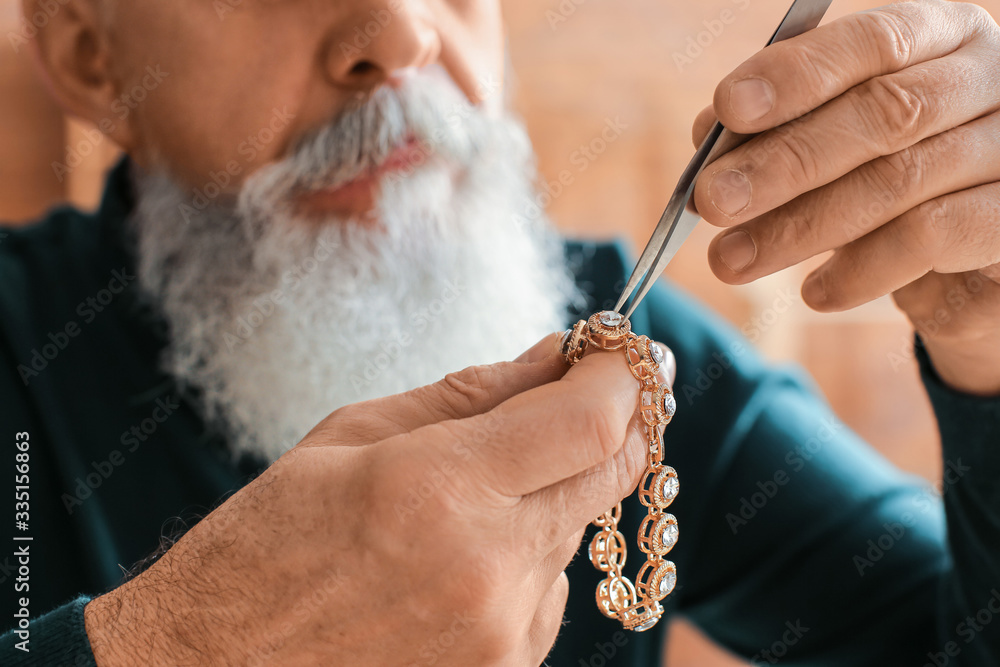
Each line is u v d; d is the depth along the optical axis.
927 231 0.37
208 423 0.56
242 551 0.35
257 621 0.35
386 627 0.35
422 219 0.52
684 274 0.97
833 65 0.35
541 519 0.35
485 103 0.54
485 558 0.34
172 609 0.36
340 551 0.34
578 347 0.37
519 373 0.37
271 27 0.49
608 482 0.35
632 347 0.36
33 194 0.85
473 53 0.53
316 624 0.35
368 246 0.52
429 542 0.34
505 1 0.97
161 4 0.49
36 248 0.63
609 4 1.00
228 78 0.50
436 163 0.52
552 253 0.72
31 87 0.84
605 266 0.75
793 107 0.35
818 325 1.03
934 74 0.36
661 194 1.02
